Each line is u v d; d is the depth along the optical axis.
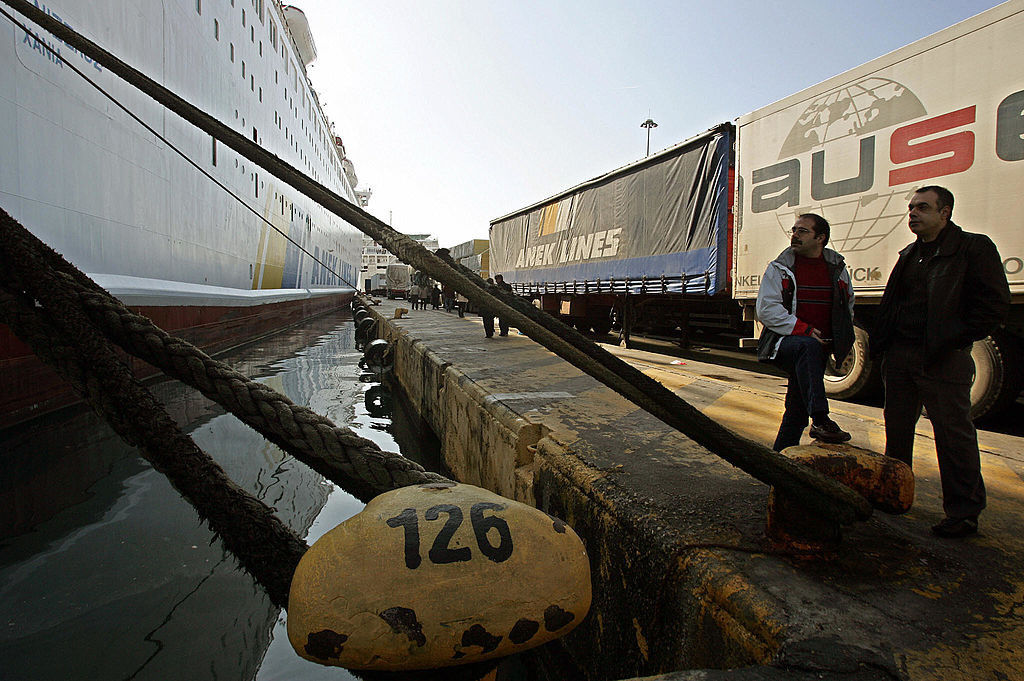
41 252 1.35
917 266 2.46
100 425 7.04
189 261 12.34
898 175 5.62
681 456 3.29
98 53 1.51
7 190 6.91
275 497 5.05
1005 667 1.47
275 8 21.17
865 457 2.06
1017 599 1.81
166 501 4.69
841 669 1.46
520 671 3.08
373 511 1.24
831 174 6.35
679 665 2.00
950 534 2.28
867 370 6.03
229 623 3.04
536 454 3.63
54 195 7.75
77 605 3.15
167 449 1.37
